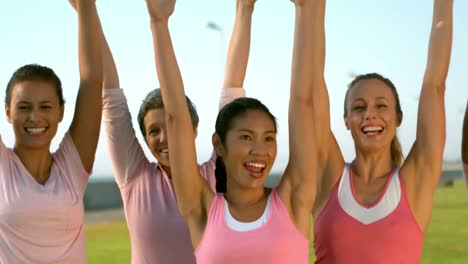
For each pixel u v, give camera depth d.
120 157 5.05
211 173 5.10
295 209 4.17
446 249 19.02
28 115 4.49
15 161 4.51
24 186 4.43
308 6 4.21
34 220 4.38
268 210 4.12
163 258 4.82
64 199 4.50
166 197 4.88
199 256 4.12
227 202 4.19
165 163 4.97
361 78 4.91
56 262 4.43
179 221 4.81
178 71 4.18
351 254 4.56
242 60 5.51
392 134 4.78
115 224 29.06
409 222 4.55
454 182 54.41
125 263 17.41
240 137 4.18
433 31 4.70
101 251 19.77
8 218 4.36
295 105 4.20
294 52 4.23
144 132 5.06
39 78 4.57
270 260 4.00
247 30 5.52
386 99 4.77
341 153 4.84
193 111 5.00
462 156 5.13
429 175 4.64
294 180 4.20
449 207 32.38
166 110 4.20
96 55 4.66
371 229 4.54
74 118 4.70
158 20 4.15
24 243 4.38
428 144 4.65
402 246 4.52
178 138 4.17
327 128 4.77
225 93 5.49
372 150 4.70
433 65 4.67
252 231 4.05
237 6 5.57
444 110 4.69
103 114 5.09
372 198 4.63
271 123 4.24
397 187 4.62
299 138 4.19
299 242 4.09
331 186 4.74
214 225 4.10
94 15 4.64
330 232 4.63
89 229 26.81
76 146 4.68
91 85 4.66
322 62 4.75
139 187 4.96
